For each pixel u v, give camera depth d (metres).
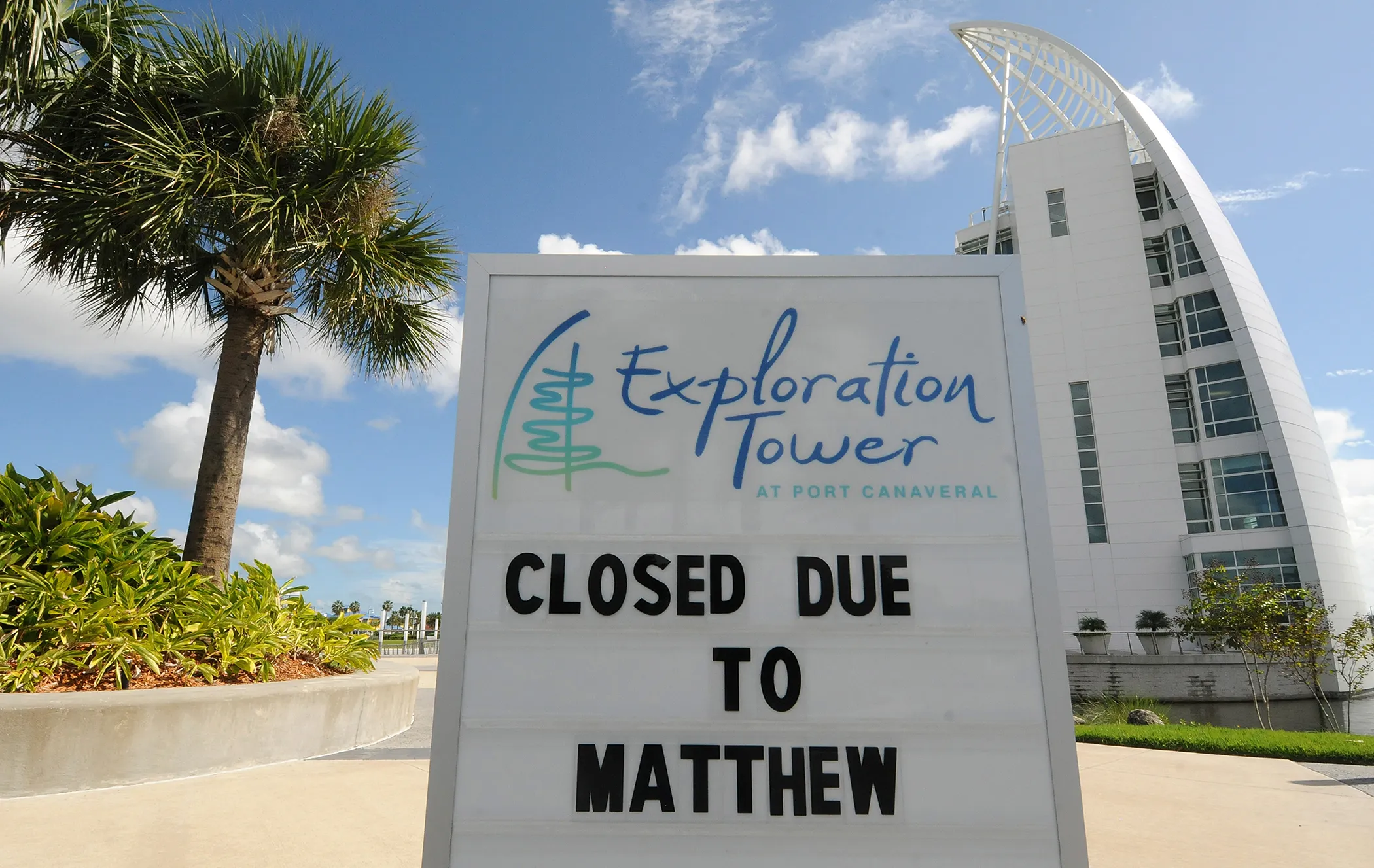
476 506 2.33
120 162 7.06
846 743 2.21
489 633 2.24
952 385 2.48
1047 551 2.35
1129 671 24.28
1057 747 2.21
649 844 2.13
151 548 6.67
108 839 3.71
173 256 7.88
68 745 4.62
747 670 2.26
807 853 2.14
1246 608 19.72
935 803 2.17
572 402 2.42
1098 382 35.19
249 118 7.84
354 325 9.02
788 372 2.48
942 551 2.36
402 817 4.20
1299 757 7.07
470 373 2.42
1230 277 33.41
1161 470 33.25
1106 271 36.25
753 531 2.36
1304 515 29.83
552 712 2.20
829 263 2.56
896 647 2.28
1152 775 6.08
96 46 7.65
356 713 6.59
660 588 2.30
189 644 6.05
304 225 7.45
